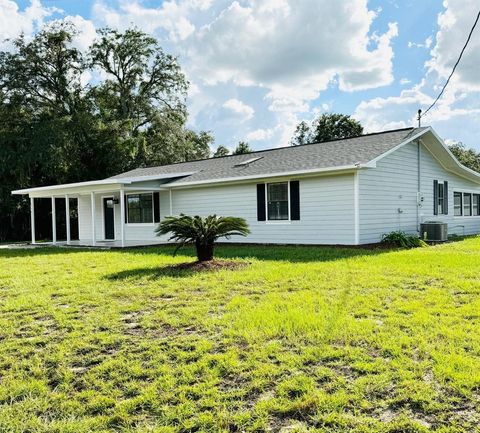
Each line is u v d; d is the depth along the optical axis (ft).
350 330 13.53
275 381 10.41
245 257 33.35
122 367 11.63
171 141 105.60
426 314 15.05
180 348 12.83
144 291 20.80
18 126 85.05
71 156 86.48
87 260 36.06
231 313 16.16
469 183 63.93
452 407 8.96
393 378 10.23
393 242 40.50
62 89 95.50
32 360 12.49
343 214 40.75
